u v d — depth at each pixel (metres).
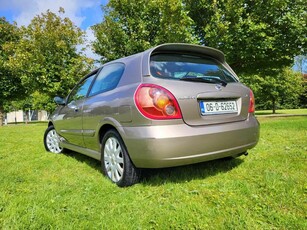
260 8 9.64
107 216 1.97
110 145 2.85
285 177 2.60
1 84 17.83
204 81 2.60
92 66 15.76
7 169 3.33
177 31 9.13
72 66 15.22
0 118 19.08
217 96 2.55
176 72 2.61
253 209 1.99
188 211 1.99
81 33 15.82
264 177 2.65
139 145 2.30
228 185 2.49
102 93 3.11
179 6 9.00
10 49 16.55
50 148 4.78
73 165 3.57
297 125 6.67
